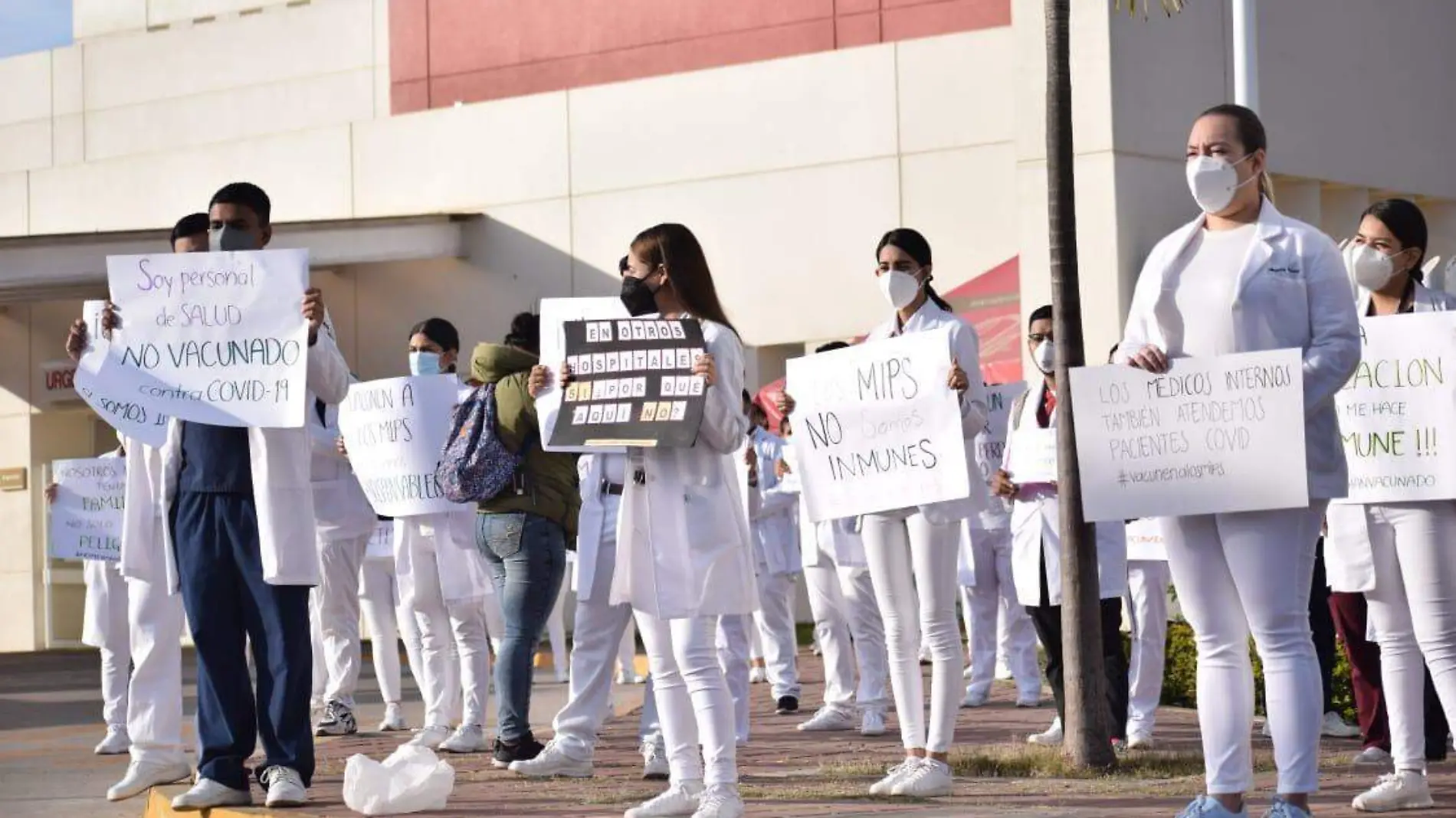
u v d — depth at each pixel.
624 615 9.52
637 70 23.81
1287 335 6.27
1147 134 18.38
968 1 21.50
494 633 11.43
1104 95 18.06
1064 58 9.38
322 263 22.92
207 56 28.41
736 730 11.01
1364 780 8.46
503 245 23.45
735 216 21.97
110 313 7.98
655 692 7.65
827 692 12.11
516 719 9.77
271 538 7.95
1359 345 6.27
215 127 28.31
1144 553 9.90
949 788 8.30
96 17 30.08
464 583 10.76
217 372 7.93
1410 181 21.48
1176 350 6.43
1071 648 9.23
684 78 22.31
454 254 23.62
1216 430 6.23
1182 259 6.45
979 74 20.56
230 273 7.98
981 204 20.53
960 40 20.69
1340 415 7.41
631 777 9.40
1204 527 6.36
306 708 8.21
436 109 24.59
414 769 8.09
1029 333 10.25
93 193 27.14
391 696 12.42
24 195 27.80
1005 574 12.95
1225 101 19.31
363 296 24.33
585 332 7.32
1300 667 6.20
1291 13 19.78
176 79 28.69
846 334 21.25
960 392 8.10
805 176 21.58
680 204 22.33
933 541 8.28
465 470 9.57
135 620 9.43
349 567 11.94
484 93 25.11
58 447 26.77
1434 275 8.36
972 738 11.00
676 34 23.52
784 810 7.84
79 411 26.55
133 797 9.83
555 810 8.09
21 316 26.73
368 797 7.93
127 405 7.95
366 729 12.49
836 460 8.35
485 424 9.62
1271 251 6.29
